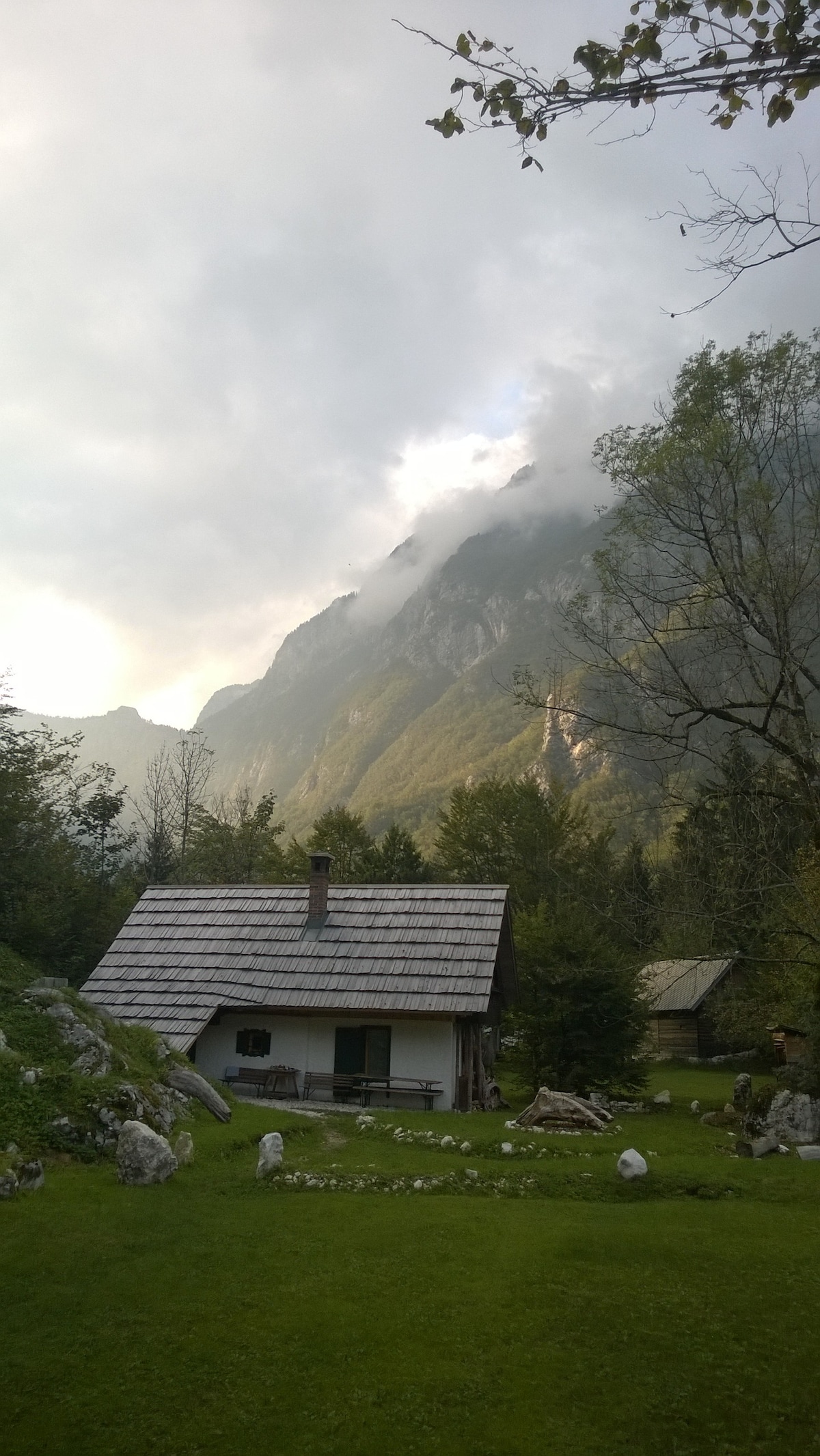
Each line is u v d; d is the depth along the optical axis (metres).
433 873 61.25
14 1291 8.94
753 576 17.62
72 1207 11.75
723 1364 7.83
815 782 17.95
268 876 58.41
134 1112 15.84
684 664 18.78
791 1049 30.81
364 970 26.98
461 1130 20.16
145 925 30.52
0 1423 6.69
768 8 5.25
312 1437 6.60
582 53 5.43
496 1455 6.45
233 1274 9.56
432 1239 10.92
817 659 19.03
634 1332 8.37
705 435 18.16
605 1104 27.48
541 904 31.38
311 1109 23.83
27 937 35.81
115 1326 8.27
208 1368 7.55
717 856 19.11
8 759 36.72
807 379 18.38
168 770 59.00
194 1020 25.94
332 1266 9.87
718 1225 11.94
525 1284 9.45
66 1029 17.53
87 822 48.28
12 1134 14.16
